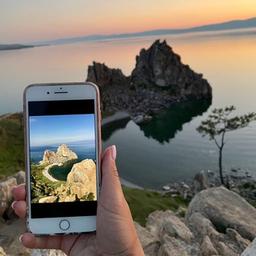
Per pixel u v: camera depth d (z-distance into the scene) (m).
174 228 18.88
